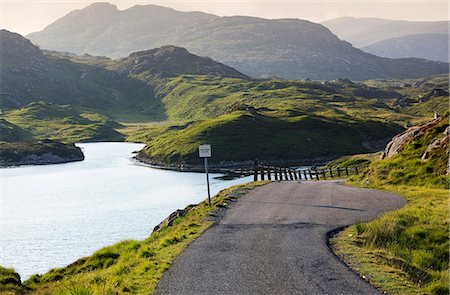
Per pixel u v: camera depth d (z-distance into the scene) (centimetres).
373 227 1802
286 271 1310
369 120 15788
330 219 2138
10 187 8150
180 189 7188
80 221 5053
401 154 3788
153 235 2508
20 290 1861
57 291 1427
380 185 3384
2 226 4922
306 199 2875
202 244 1725
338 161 8538
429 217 1962
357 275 1260
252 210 2511
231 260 1462
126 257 1922
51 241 4212
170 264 1459
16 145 13850
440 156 3300
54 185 8231
